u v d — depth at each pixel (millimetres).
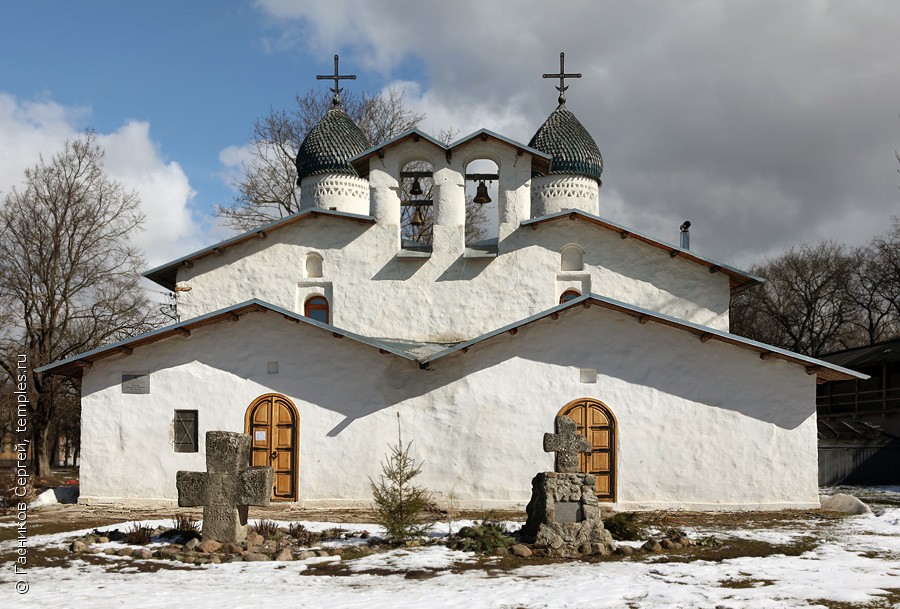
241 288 24016
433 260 23344
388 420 19766
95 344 32594
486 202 24594
